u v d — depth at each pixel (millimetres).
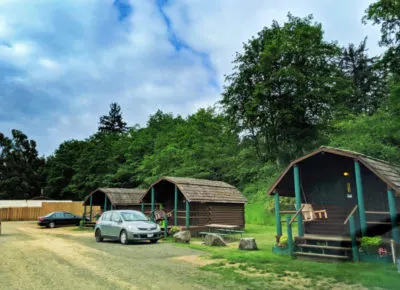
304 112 36219
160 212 20969
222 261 10273
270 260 10211
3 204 46688
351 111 38031
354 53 48625
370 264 9031
